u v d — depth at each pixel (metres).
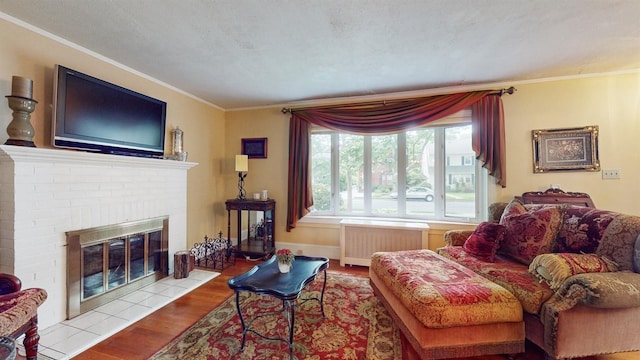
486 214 3.18
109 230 2.37
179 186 3.17
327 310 2.23
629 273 1.47
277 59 2.55
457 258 2.29
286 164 3.95
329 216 3.83
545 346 1.50
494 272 1.90
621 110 2.80
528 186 3.04
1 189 1.80
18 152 1.73
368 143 3.72
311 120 3.69
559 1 1.72
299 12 1.83
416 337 1.58
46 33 2.09
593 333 1.44
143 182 2.71
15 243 1.77
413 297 1.61
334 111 3.64
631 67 2.72
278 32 2.09
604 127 2.84
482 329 1.53
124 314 2.14
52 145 2.05
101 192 2.31
